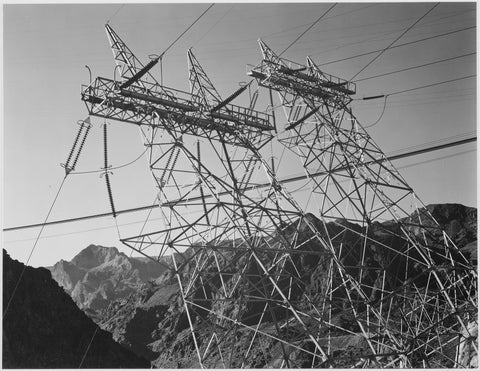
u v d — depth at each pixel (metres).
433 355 61.28
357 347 81.81
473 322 53.56
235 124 46.97
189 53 46.28
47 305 83.06
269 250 41.47
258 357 92.44
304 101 51.62
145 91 42.41
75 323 85.69
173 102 43.19
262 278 41.16
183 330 150.25
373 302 50.03
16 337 72.00
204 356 40.91
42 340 75.62
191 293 42.03
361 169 52.62
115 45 43.28
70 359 77.31
